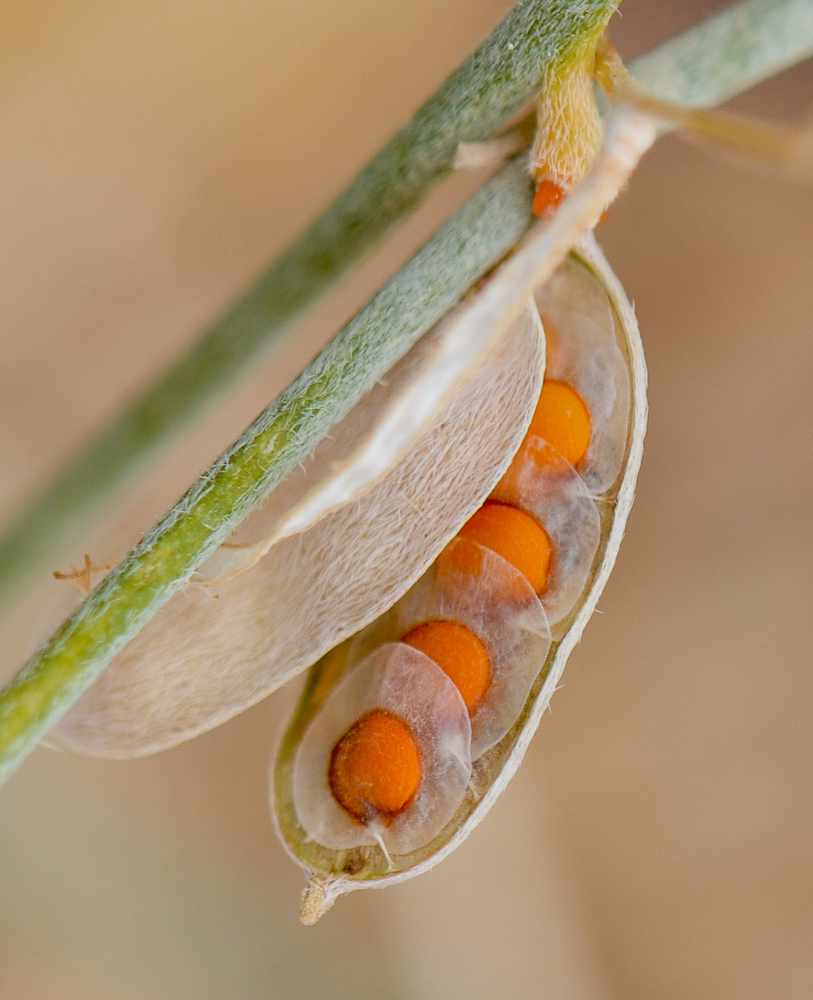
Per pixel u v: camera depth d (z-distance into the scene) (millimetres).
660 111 82
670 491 143
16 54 133
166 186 140
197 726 88
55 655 84
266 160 143
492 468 87
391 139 94
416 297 88
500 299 81
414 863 88
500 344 88
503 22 90
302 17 142
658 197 145
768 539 140
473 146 89
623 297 89
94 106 137
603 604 142
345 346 87
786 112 135
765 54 92
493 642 89
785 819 132
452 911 122
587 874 133
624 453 89
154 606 85
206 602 89
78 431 134
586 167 88
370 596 87
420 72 145
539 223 88
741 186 144
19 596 102
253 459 86
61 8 133
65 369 135
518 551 88
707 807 134
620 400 89
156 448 101
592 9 88
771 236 143
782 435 141
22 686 84
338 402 87
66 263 137
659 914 131
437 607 89
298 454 86
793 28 92
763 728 135
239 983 118
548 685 88
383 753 88
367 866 88
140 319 139
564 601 89
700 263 144
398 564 87
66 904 114
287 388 87
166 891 119
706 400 143
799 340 142
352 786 88
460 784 88
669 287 144
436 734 88
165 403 100
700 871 132
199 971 117
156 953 115
